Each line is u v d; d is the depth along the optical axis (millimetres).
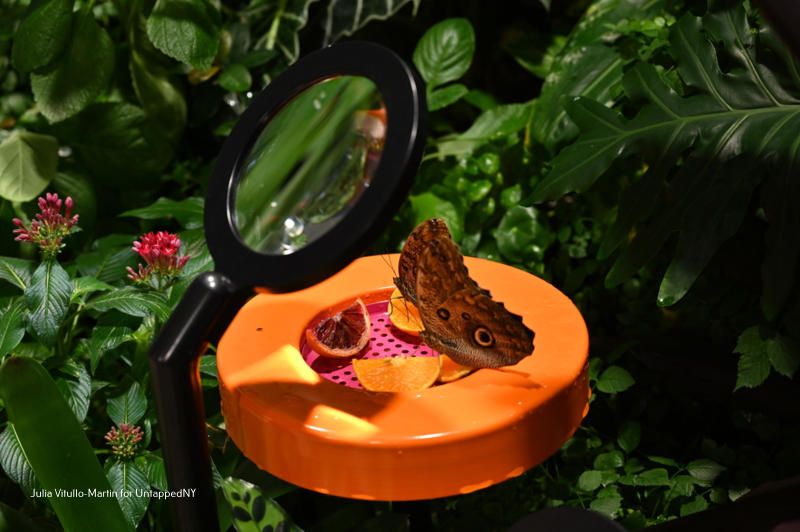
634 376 2127
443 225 1481
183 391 1305
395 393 1546
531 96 2959
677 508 1960
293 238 1288
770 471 1980
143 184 2479
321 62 1315
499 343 1502
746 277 2068
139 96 2439
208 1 2279
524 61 2588
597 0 2230
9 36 2549
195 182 2578
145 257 1897
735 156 1852
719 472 1939
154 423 1919
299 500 1953
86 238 2338
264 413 1534
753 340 1904
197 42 2242
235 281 1298
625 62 2160
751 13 1978
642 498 1988
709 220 1833
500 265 1730
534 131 2197
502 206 2314
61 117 2275
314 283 1275
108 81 2309
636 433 2002
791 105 1856
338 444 1502
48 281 1869
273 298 1687
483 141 2305
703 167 1862
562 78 2189
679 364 2086
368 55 1291
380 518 1744
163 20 2236
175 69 2443
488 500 1973
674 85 2053
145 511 1797
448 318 1520
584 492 1965
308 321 1655
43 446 1614
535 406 1523
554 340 1601
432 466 1501
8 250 2242
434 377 1569
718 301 2096
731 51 1888
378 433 1498
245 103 2549
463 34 2400
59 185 2336
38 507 1902
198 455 1323
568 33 2648
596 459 1993
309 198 1291
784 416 2033
